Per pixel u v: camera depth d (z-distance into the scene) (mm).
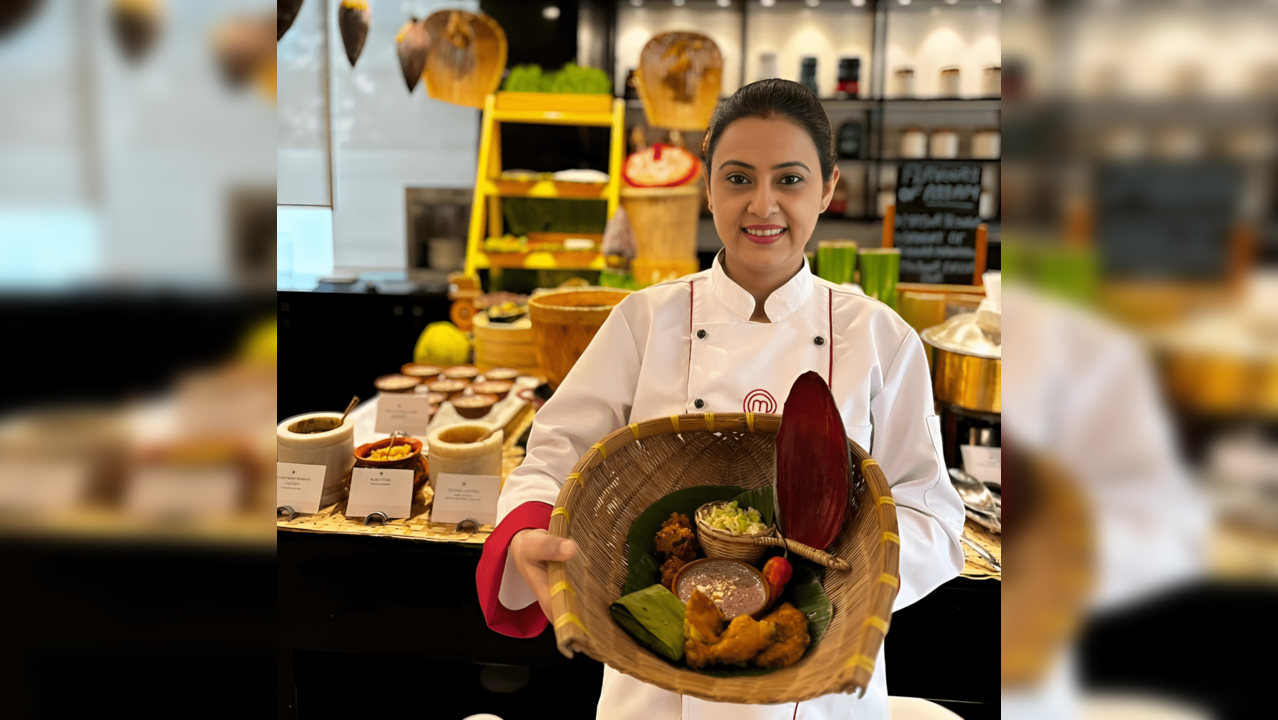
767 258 999
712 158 1014
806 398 920
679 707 1082
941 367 1588
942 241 2764
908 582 980
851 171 4785
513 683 1913
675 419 976
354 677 1873
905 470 1083
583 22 4449
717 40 4809
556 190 3117
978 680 1370
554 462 1090
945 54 4730
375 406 2098
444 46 2775
